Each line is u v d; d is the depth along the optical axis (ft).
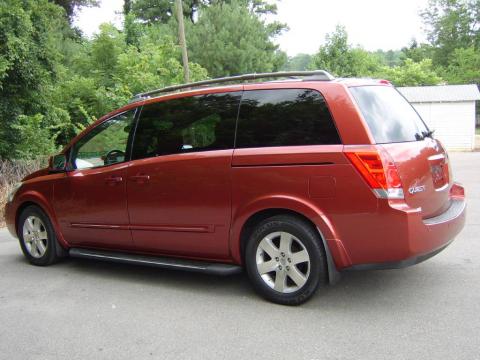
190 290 15.87
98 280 17.40
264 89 14.38
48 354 11.76
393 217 12.34
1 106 42.63
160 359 11.26
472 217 24.94
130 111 17.01
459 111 83.71
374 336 11.85
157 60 68.90
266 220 13.99
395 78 130.41
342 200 12.76
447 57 178.09
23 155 43.55
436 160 14.23
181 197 15.23
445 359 10.59
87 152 17.83
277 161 13.53
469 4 177.88
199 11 112.68
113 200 16.81
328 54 113.50
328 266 13.29
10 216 20.12
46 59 44.98
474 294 14.34
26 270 19.04
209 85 16.78
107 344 12.16
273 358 11.03
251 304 14.35
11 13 39.52
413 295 14.43
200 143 15.15
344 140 12.89
